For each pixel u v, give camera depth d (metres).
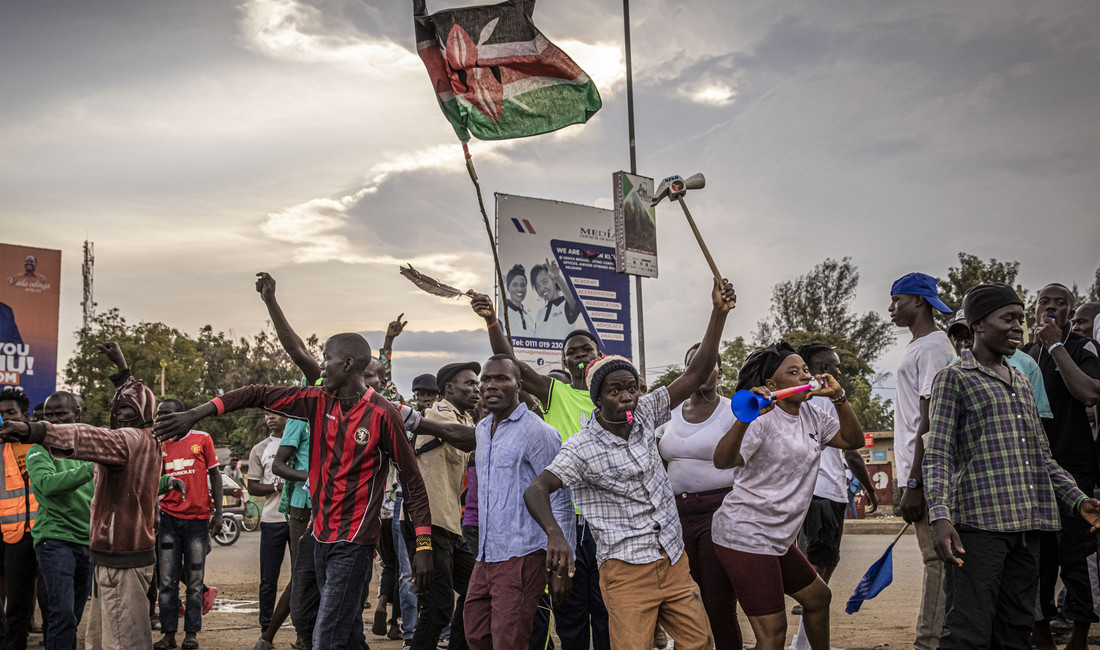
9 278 31.91
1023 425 5.14
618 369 4.85
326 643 5.27
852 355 48.84
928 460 5.16
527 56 7.63
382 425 5.45
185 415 5.19
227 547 22.47
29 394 31.97
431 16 7.62
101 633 6.29
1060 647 7.22
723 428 6.07
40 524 6.91
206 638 8.92
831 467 7.56
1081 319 7.45
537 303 18.12
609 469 4.80
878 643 7.66
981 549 5.07
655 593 4.75
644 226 18.02
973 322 5.30
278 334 6.75
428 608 6.95
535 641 6.04
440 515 7.05
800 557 5.49
